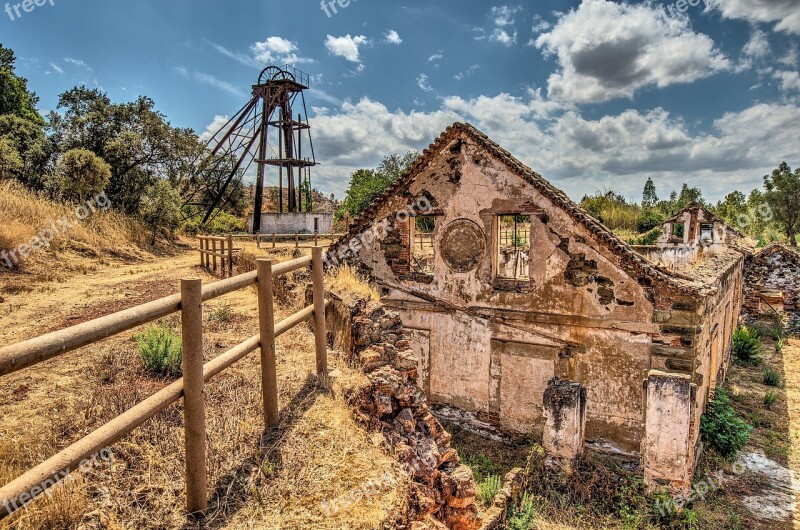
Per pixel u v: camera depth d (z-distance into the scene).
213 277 16.22
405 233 13.11
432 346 12.66
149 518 3.14
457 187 12.28
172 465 3.64
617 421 10.39
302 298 9.01
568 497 8.96
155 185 30.16
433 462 4.71
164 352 5.65
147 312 2.88
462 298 12.23
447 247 12.44
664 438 9.16
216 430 4.14
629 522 8.55
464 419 12.23
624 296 10.30
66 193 24.27
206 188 43.25
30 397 4.73
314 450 4.01
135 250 22.84
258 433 4.16
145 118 30.53
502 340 11.70
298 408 4.60
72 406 4.48
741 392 15.73
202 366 3.26
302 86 36.53
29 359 2.18
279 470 3.74
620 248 10.21
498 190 11.74
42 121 32.69
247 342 3.98
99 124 29.23
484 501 7.18
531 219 11.40
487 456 10.56
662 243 28.91
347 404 4.80
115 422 2.68
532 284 11.38
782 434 12.75
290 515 3.31
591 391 10.68
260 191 36.25
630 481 9.48
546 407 9.62
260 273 4.14
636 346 10.20
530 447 10.57
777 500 9.73
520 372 11.49
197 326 3.20
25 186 23.61
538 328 11.25
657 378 9.20
